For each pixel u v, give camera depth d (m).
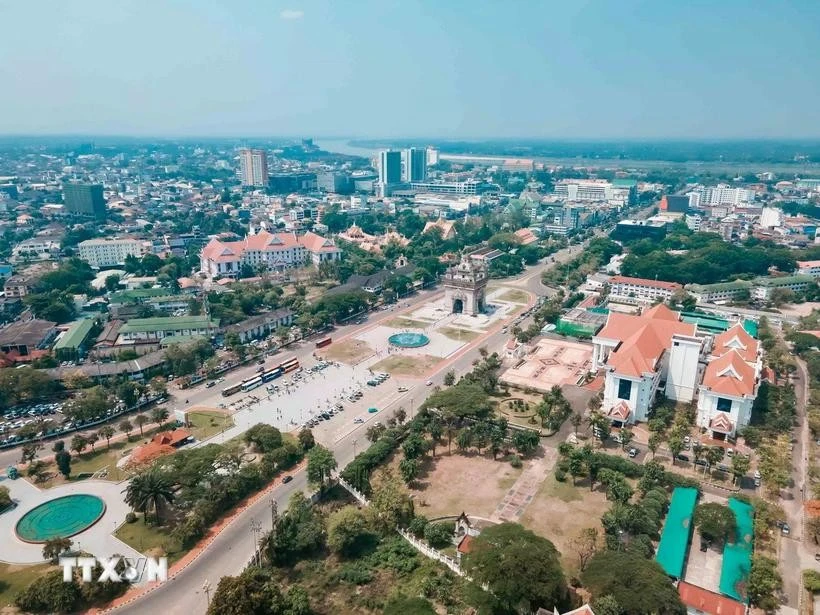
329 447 199.50
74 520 159.50
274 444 189.12
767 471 169.75
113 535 153.75
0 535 152.88
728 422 198.25
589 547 138.00
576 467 173.75
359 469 174.75
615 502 160.12
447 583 133.25
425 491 173.00
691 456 190.75
